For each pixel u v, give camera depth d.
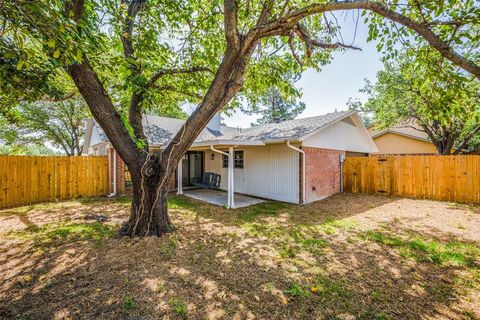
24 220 5.76
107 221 5.64
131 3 4.51
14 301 2.49
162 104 6.18
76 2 3.04
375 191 10.00
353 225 5.45
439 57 3.19
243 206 7.81
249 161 10.33
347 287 2.82
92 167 9.55
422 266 3.37
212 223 5.60
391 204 7.93
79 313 2.31
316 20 4.71
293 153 8.49
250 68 4.98
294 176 8.44
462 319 2.28
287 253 3.81
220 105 4.01
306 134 7.97
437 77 3.08
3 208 7.25
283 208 7.49
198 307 2.44
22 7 2.03
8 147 19.16
